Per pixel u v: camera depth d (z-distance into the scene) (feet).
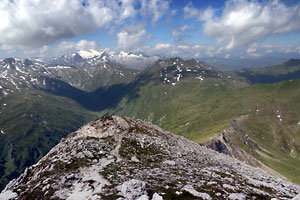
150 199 65.21
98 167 104.94
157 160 134.82
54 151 151.33
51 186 79.36
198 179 95.14
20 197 73.56
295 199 74.33
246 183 106.83
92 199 64.69
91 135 191.62
